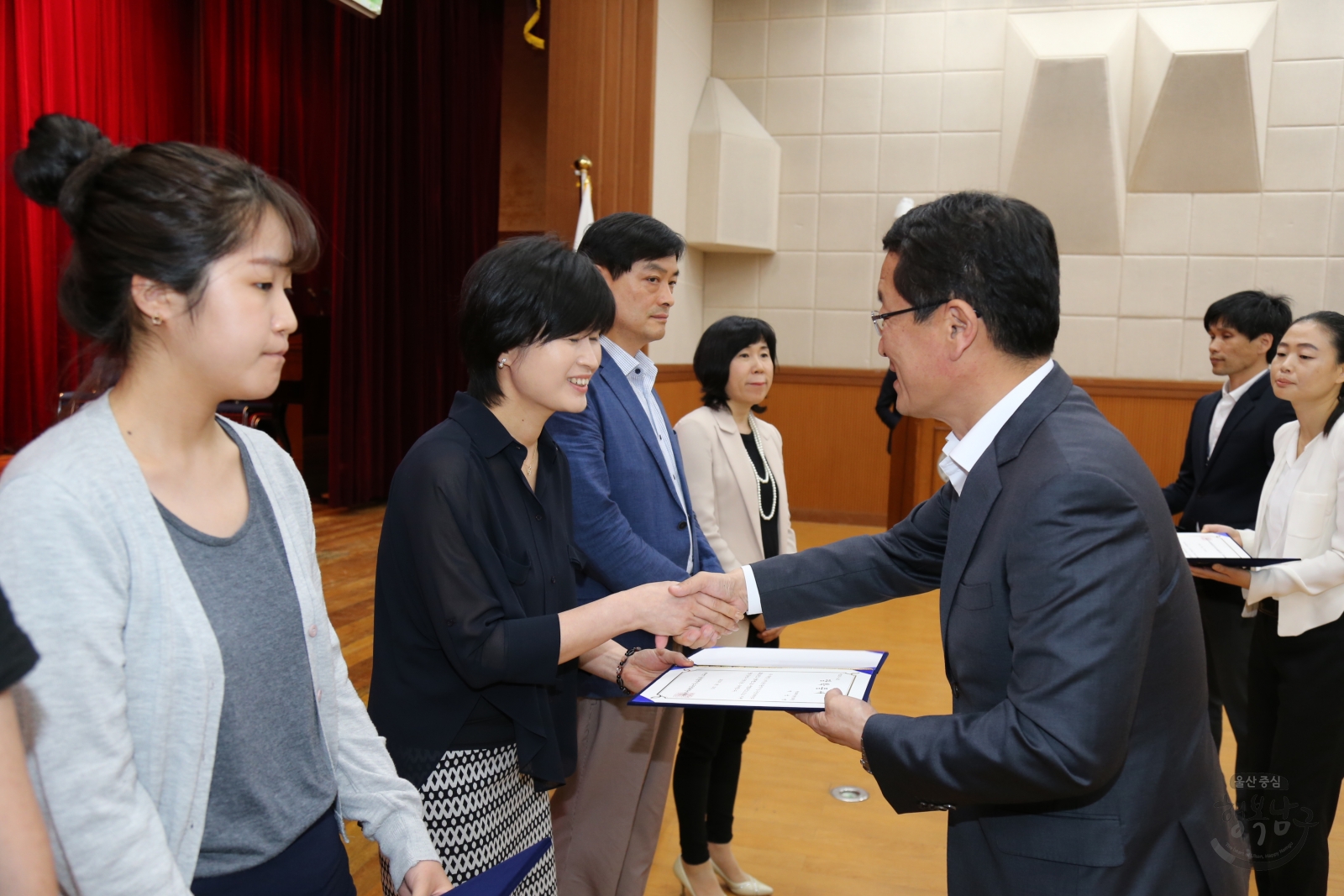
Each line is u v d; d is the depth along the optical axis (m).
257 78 7.57
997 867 1.10
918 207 1.18
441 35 7.88
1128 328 6.40
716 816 2.34
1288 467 2.30
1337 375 2.15
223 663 0.92
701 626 1.51
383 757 1.15
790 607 1.52
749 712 2.37
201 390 0.91
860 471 6.95
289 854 0.99
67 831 0.77
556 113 5.00
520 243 1.40
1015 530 1.04
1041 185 6.37
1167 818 1.07
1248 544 2.38
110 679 0.79
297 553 1.02
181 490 0.93
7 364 6.38
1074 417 1.09
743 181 6.60
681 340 6.56
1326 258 6.04
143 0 6.90
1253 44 5.89
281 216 0.93
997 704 1.08
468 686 1.32
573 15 4.96
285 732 0.99
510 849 1.39
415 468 1.33
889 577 1.50
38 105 6.29
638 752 1.80
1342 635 1.99
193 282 0.86
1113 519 0.99
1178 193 6.25
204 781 0.88
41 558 0.78
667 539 1.91
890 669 3.99
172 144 0.90
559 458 1.55
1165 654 1.06
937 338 1.13
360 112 6.93
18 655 0.62
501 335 1.35
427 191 7.75
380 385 7.28
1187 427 6.31
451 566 1.27
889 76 6.65
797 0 6.76
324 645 1.05
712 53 6.92
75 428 0.86
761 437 2.65
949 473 1.20
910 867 2.49
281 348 0.94
